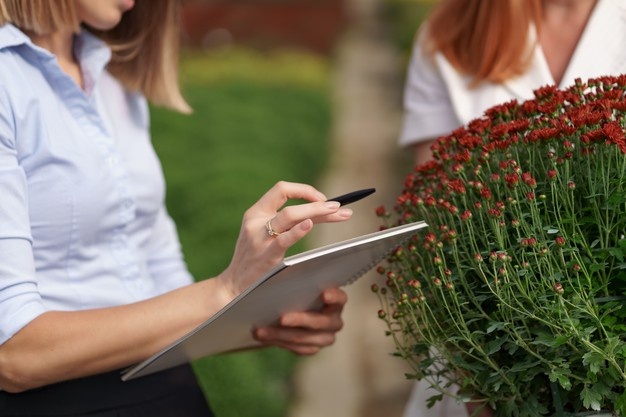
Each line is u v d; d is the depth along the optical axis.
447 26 2.39
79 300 2.04
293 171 9.63
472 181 1.83
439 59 2.40
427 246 1.81
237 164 8.92
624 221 1.70
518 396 1.75
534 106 1.95
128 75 2.37
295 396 5.39
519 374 1.72
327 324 2.21
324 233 8.38
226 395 4.76
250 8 21.89
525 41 2.29
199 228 7.30
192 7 20.47
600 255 1.69
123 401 2.07
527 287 1.69
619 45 2.26
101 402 2.04
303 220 1.82
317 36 20.00
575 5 2.31
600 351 1.60
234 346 2.23
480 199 1.86
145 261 2.28
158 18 2.36
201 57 16.75
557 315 1.67
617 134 1.66
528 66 2.31
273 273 1.70
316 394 5.42
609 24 2.26
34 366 1.88
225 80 14.44
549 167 1.80
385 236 1.75
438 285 1.73
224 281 1.94
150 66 2.37
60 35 2.19
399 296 1.94
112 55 2.35
